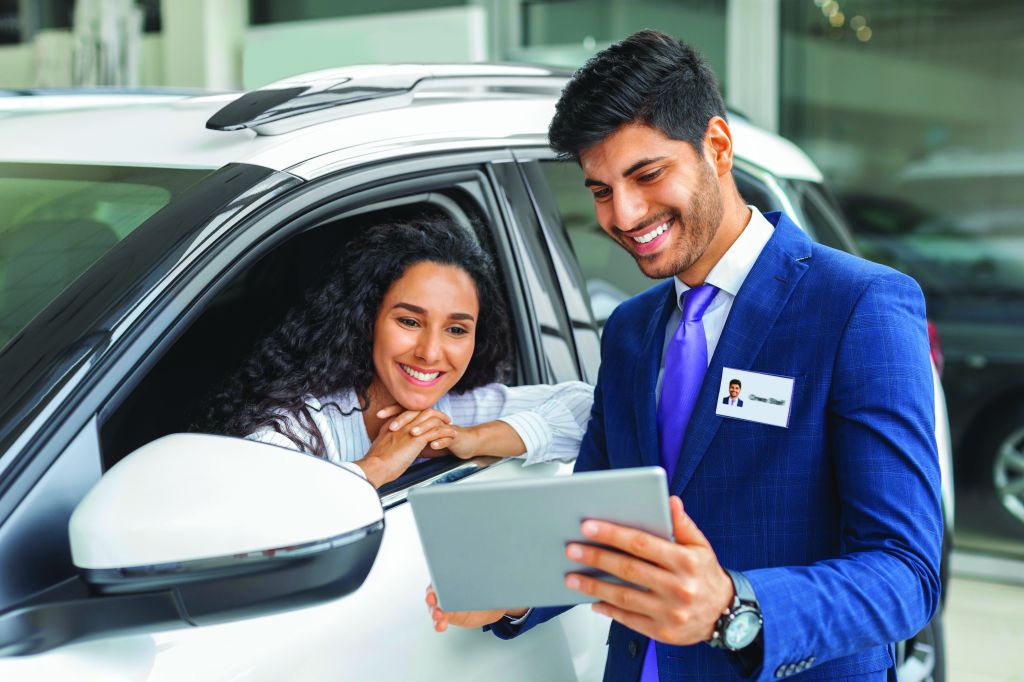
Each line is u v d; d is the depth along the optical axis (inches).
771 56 194.7
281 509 38.9
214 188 53.1
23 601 40.3
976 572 160.2
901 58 182.7
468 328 64.6
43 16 242.1
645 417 54.2
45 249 55.4
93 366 44.2
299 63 221.1
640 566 39.3
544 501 39.0
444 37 207.2
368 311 63.5
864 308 49.2
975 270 175.0
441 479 61.5
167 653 44.3
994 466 164.4
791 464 49.8
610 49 49.8
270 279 74.8
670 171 49.5
